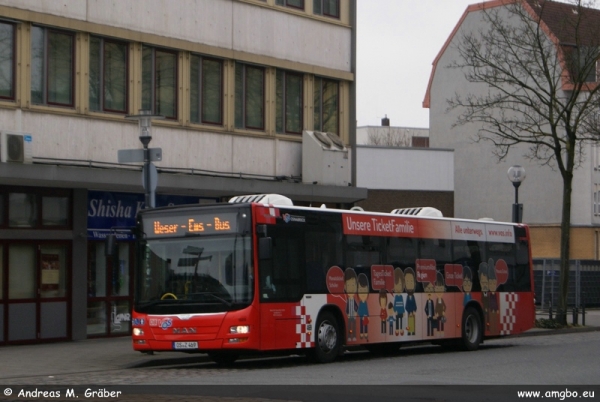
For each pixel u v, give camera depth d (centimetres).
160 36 2620
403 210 2367
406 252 2191
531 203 5969
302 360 2091
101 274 2539
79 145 2430
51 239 2392
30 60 2334
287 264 1878
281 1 2989
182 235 1856
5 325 2292
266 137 2930
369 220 2098
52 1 2378
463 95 6194
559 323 3197
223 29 2798
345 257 2020
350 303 2019
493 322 2447
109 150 2502
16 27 2314
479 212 6191
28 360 1950
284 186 2825
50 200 2409
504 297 2492
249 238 1808
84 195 2470
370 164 4534
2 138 2192
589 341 2720
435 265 2273
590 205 5775
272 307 1828
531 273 2606
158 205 2658
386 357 2175
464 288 2358
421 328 2209
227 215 1828
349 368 1811
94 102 2481
